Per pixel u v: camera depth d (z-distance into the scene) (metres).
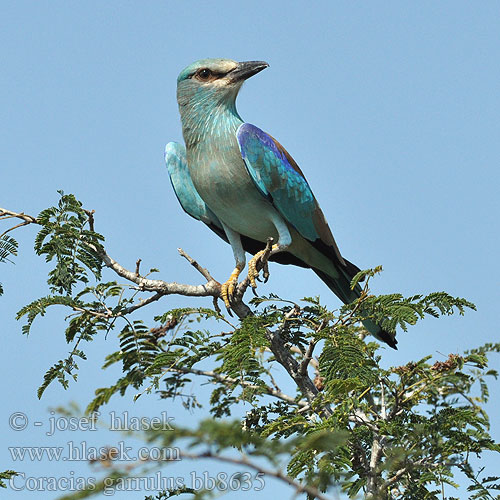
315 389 10.80
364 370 9.12
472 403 10.32
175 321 10.39
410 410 10.30
